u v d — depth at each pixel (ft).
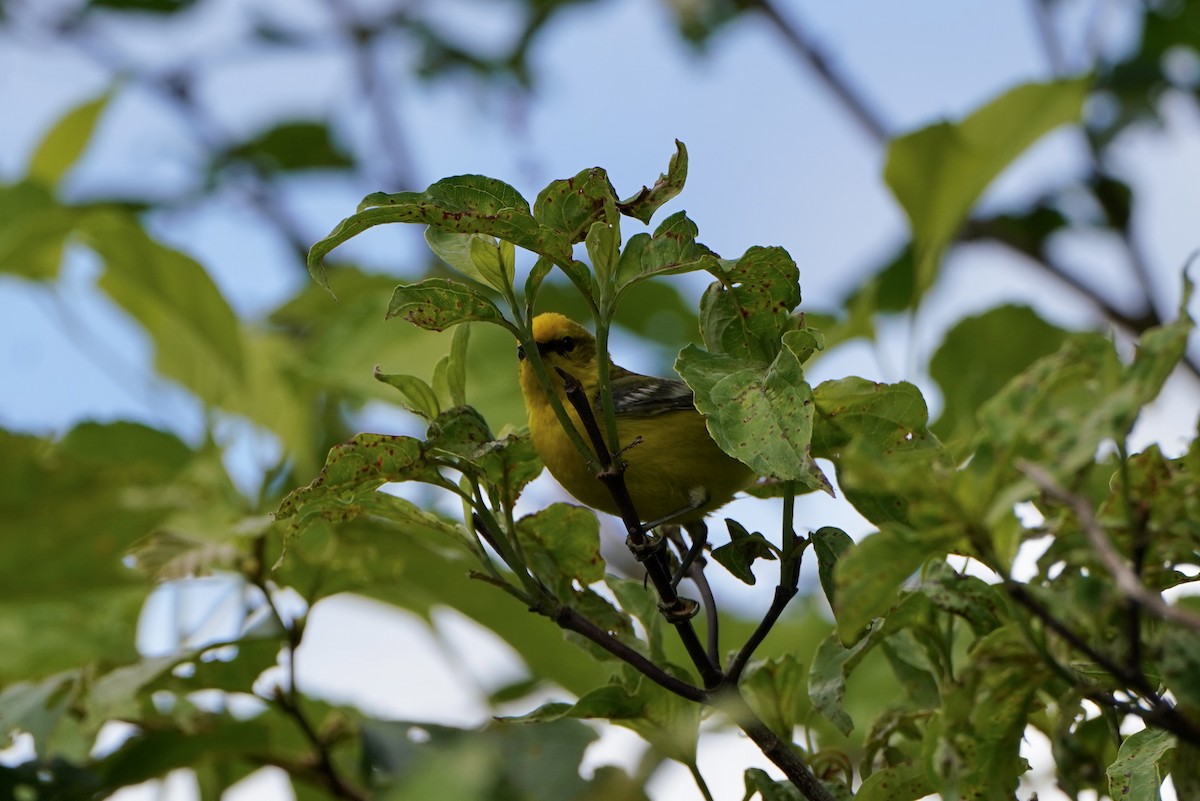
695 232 19.92
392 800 13.10
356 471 20.98
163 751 29.60
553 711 22.89
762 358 21.16
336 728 30.50
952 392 39.24
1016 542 16.02
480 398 37.99
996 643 17.22
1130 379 14.90
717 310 21.30
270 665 28.94
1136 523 15.71
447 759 13.16
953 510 15.64
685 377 19.92
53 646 32.71
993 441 15.37
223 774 33.22
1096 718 24.21
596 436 20.31
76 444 39.70
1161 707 16.40
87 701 27.68
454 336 22.54
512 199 19.62
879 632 20.81
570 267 19.77
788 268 20.54
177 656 27.45
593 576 23.70
